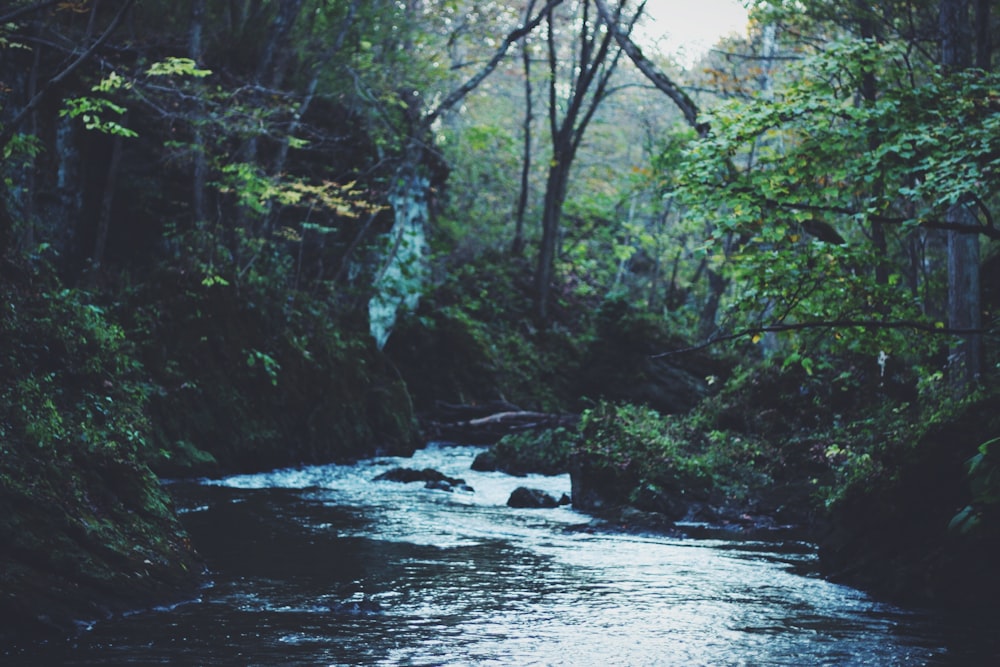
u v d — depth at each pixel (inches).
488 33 1184.8
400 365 1099.3
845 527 379.9
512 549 437.1
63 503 303.1
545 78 1392.7
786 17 809.5
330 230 941.2
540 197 1827.0
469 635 281.7
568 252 1614.2
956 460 342.6
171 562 330.3
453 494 634.8
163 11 843.4
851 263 382.9
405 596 334.3
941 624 305.7
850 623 306.0
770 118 384.8
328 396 831.1
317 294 971.9
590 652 266.4
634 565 404.8
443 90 1221.1
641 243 1665.8
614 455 581.9
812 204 366.3
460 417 1052.5
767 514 545.0
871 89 493.0
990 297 625.9
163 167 874.8
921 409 536.7
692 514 545.6
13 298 416.5
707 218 382.3
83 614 278.8
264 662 247.3
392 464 803.4
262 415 763.4
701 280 1631.4
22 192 724.7
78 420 364.2
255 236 912.9
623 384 1128.8
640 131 1902.1
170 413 689.6
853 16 756.6
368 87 1014.4
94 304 708.7
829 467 569.6
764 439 632.4
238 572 365.1
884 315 371.9
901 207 646.5
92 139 829.2
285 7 896.3
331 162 1047.6
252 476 701.9
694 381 1095.6
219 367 746.2
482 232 1530.5
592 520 525.0
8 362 361.1
